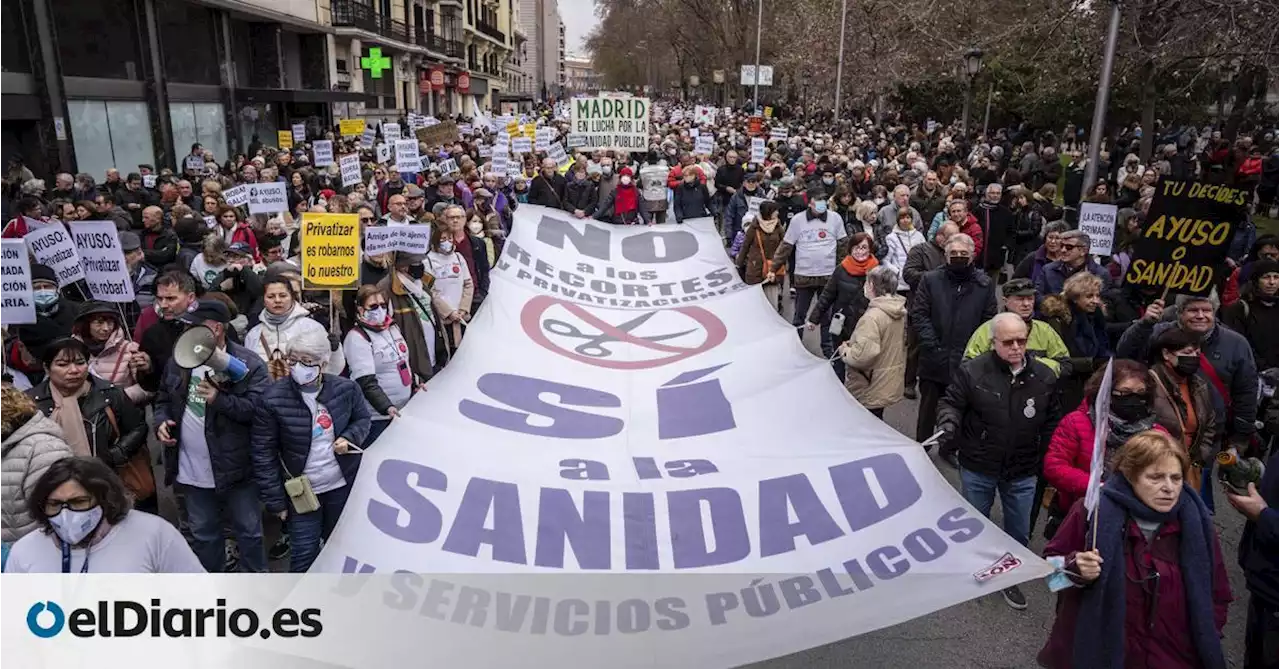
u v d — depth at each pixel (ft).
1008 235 34.83
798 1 151.64
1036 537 18.94
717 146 87.35
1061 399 18.28
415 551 10.49
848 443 12.63
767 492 11.80
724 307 19.94
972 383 15.67
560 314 19.02
